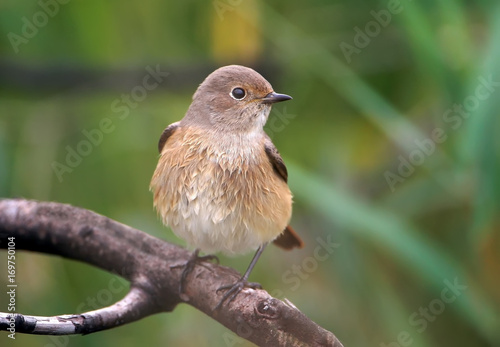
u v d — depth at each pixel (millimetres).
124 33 12977
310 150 13125
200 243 9016
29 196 11703
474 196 10648
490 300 12125
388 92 13109
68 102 12898
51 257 11539
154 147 12492
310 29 13055
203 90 9430
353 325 12188
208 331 11750
